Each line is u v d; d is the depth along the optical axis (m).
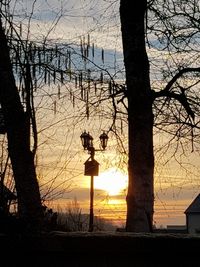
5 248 4.18
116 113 9.55
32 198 5.03
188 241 4.06
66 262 4.14
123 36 9.68
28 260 4.18
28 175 5.12
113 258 4.09
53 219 4.84
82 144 9.88
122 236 4.09
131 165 9.20
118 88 9.18
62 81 6.69
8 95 5.29
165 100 10.23
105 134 9.83
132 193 9.06
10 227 4.31
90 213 8.95
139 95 9.31
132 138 9.24
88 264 4.11
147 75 9.50
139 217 8.95
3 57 5.38
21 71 5.99
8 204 4.93
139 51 9.50
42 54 6.45
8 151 5.23
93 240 4.09
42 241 4.16
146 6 9.73
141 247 4.06
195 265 4.06
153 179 9.22
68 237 4.12
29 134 5.31
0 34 5.46
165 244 4.06
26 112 5.41
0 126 5.43
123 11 9.70
